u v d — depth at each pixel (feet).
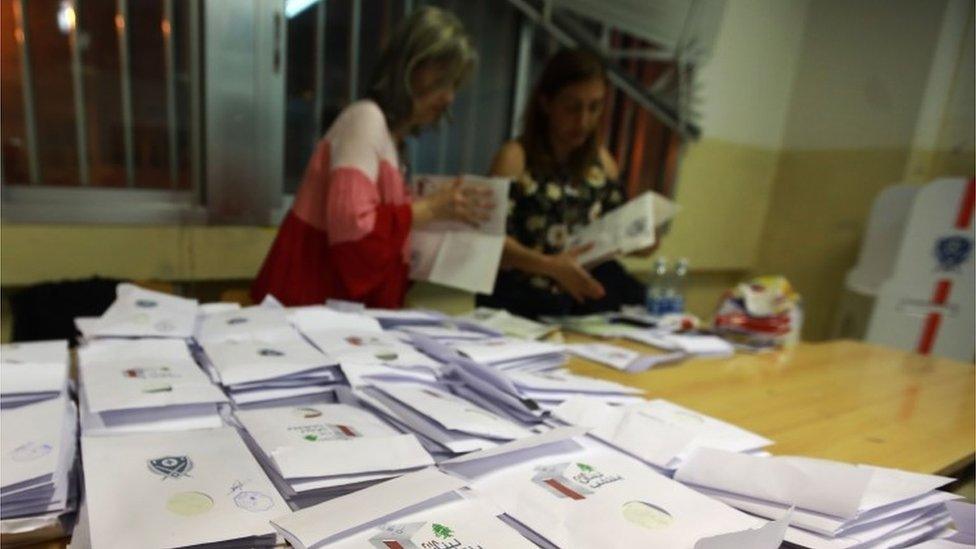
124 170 5.91
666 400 3.15
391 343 3.29
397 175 4.73
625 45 8.84
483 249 4.63
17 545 1.56
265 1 5.99
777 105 10.56
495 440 2.16
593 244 4.99
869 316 8.50
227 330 3.16
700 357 4.25
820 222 10.13
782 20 10.07
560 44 8.32
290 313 3.61
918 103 8.57
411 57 4.50
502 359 3.23
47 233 5.17
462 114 7.91
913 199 7.93
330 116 6.82
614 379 3.48
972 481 2.80
